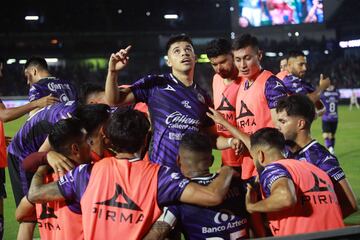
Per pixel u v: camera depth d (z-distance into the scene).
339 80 41.84
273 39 44.41
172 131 4.50
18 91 41.19
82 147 3.62
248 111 5.04
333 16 45.12
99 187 3.15
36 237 6.34
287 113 3.78
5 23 43.97
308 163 3.55
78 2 44.88
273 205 3.21
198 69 44.34
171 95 4.53
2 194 5.93
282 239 2.32
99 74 44.31
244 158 5.02
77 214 3.37
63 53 45.38
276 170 3.35
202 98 4.64
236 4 43.81
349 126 21.14
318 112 6.24
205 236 3.41
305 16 43.84
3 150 5.98
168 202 3.12
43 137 4.77
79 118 3.84
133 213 3.09
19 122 25.67
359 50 45.19
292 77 6.08
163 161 4.49
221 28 46.75
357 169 10.98
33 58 6.37
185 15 46.59
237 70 5.33
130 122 3.23
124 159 3.23
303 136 3.81
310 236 2.33
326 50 45.16
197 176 3.39
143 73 45.53
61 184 3.26
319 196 3.40
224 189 3.16
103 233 3.10
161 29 46.50
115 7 45.59
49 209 3.47
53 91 6.14
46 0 44.38
